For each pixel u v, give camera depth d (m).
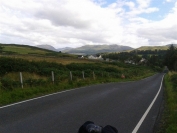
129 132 6.94
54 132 6.52
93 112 9.54
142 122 8.23
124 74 43.78
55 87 17.27
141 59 183.25
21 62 26.80
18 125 7.12
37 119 7.94
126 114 9.48
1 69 22.17
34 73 24.23
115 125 7.66
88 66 47.22
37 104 10.73
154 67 150.50
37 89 15.01
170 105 11.33
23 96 12.88
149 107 11.37
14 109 9.48
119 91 17.88
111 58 187.88
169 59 129.00
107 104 11.63
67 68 38.09
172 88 21.16
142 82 33.03
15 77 20.42
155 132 7.07
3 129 6.66
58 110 9.59
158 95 16.98
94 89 18.55
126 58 184.00
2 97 11.63
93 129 3.50
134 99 13.91
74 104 11.19
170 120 8.16
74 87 19.72
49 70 26.03
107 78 32.75
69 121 7.85
